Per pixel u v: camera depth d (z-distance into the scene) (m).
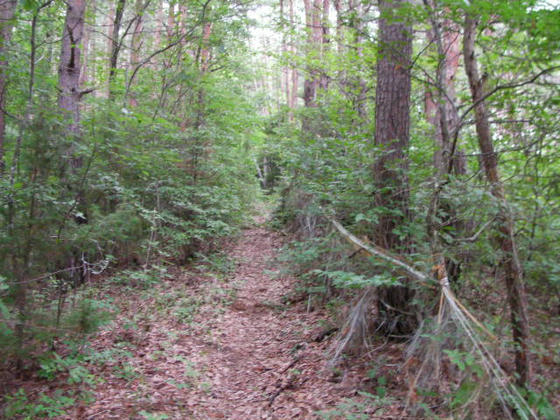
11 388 4.43
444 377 3.46
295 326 6.82
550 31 2.48
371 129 6.93
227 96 13.11
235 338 6.72
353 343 4.93
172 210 10.63
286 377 5.06
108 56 12.05
